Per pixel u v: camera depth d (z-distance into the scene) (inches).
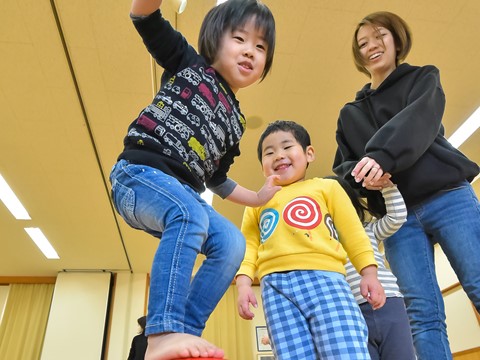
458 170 43.3
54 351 197.8
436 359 39.0
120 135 126.1
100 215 169.6
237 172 153.0
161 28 33.0
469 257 40.1
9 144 127.5
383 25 54.6
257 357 207.5
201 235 26.8
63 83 106.9
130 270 225.8
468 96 126.0
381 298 33.9
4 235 182.4
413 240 45.0
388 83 52.3
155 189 28.1
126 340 209.3
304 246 36.6
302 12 95.0
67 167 139.7
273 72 111.3
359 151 52.3
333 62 109.5
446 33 103.3
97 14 90.1
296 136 46.3
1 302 225.0
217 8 37.9
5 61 99.5
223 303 222.7
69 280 220.5
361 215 48.5
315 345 32.1
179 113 32.1
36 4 87.2
